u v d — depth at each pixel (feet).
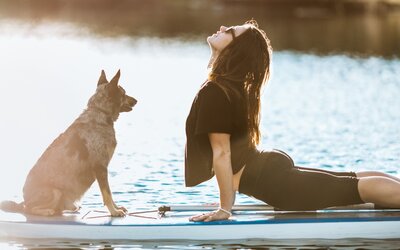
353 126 47.88
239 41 23.18
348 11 212.64
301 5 212.23
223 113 22.68
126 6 207.72
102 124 24.11
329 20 175.73
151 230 23.03
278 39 122.72
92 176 24.21
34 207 24.00
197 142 23.17
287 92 65.36
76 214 24.25
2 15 166.61
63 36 119.85
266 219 23.30
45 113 49.14
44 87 62.23
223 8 209.77
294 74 79.61
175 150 39.47
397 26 157.89
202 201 28.71
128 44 109.91
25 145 39.19
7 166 34.65
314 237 23.12
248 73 23.11
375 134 44.78
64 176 23.76
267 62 23.47
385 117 51.67
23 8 192.75
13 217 23.62
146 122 48.67
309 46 112.06
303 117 51.72
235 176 23.29
